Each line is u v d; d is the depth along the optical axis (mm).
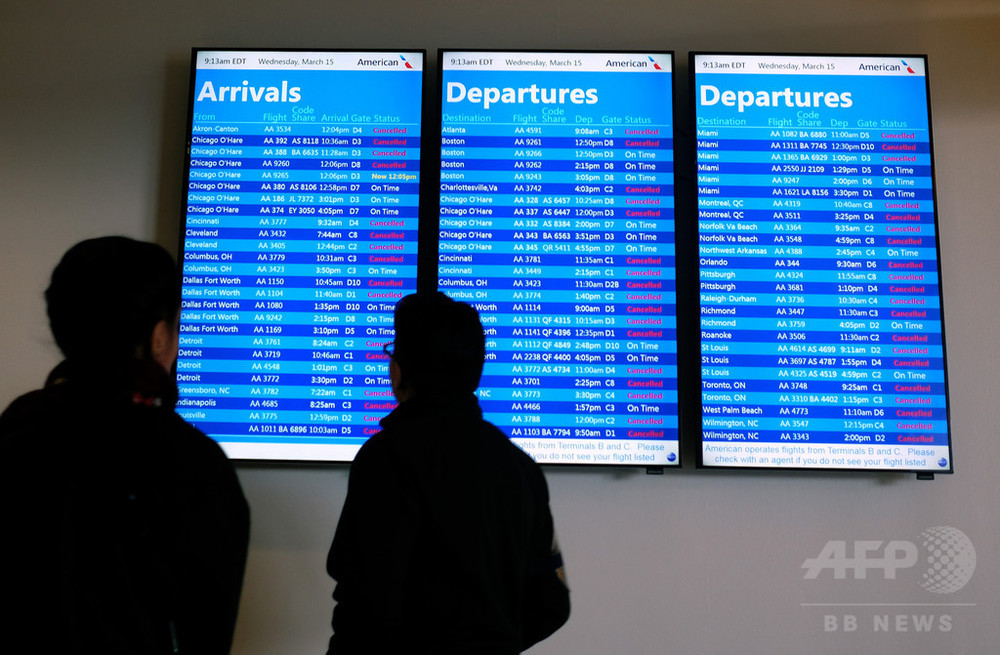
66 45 2197
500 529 1222
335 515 2051
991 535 2027
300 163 2117
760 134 2113
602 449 2004
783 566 2027
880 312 2047
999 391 2068
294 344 2059
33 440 924
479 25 2207
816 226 2080
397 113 2131
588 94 2127
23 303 2125
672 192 2090
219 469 1005
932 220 2078
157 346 1033
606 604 2016
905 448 1995
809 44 2195
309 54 2148
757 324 2047
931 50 2191
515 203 2092
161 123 2189
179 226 2094
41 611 860
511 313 2055
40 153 2172
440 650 1123
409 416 1242
